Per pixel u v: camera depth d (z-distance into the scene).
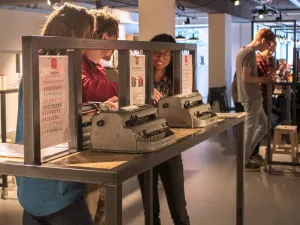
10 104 6.79
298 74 7.50
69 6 2.01
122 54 2.11
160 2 6.69
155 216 3.23
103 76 2.40
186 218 3.14
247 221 4.18
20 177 1.91
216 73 12.07
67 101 1.78
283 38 17.06
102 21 2.29
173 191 3.07
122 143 1.76
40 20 9.80
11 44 9.03
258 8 14.29
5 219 4.27
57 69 1.71
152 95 2.35
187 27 18.27
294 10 14.82
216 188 5.16
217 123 2.50
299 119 8.27
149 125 1.87
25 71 1.57
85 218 1.94
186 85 2.74
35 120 1.58
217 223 4.10
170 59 2.97
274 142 5.91
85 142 1.89
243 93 5.72
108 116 1.79
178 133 2.17
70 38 1.69
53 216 1.88
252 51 5.71
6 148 1.85
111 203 1.47
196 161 6.51
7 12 8.88
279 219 4.23
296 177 5.61
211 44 12.04
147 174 2.46
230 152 7.11
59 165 1.56
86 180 1.49
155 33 6.74
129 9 13.14
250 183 5.38
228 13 12.09
